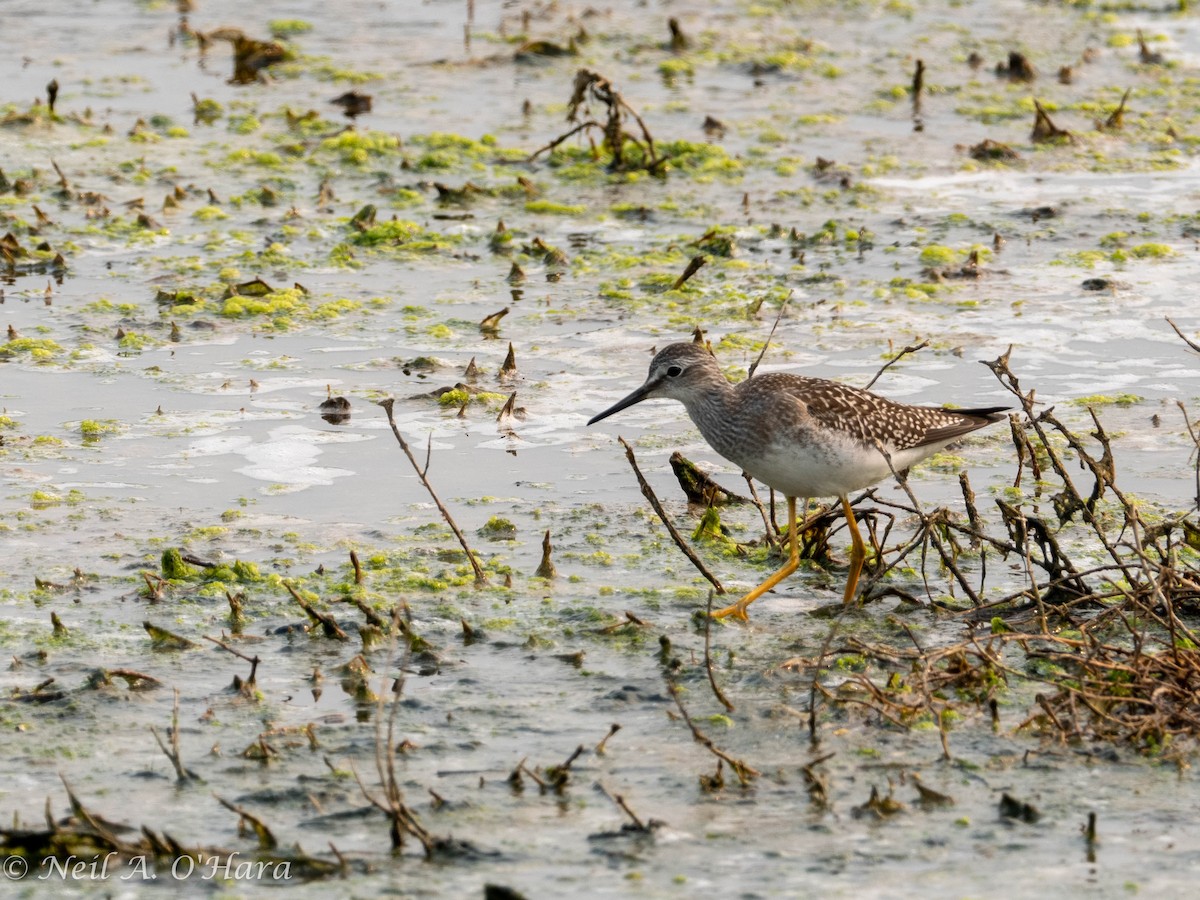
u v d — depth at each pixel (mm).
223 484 13758
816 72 27734
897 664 10656
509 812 8859
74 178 22297
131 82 27094
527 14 30625
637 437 14945
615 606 11648
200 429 14867
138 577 11969
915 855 8406
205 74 27719
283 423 15047
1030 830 8633
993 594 11812
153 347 16891
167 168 22844
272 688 10359
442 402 15539
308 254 19797
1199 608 11219
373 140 23984
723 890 8070
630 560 12500
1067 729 9641
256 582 11938
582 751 9562
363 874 8250
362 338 17203
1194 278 18531
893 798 8961
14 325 17344
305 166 23188
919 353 16484
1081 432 14602
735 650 10969
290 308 18000
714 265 19438
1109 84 26797
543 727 9891
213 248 19891
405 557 12422
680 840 8562
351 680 10477
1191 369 16031
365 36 30250
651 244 20234
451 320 17734
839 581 12250
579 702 10227
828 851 8445
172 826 8688
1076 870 8250
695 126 24734
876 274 18984
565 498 13625
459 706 10148
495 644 11039
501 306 18203
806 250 19844
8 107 25141
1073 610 11414
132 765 9359
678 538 11672
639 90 26734
